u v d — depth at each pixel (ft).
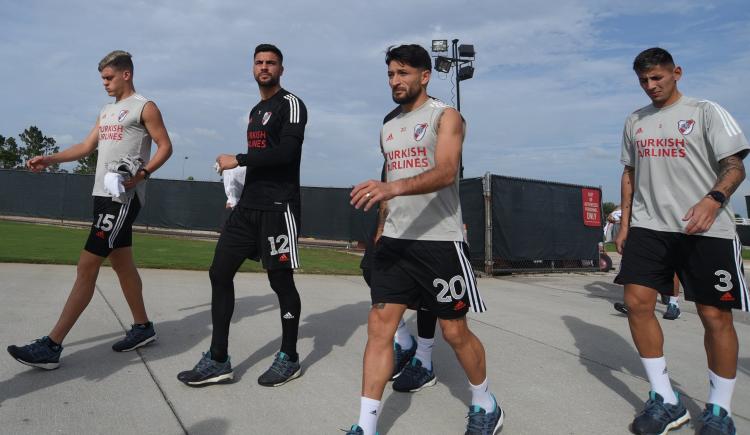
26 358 9.80
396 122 8.19
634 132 9.27
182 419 8.30
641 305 8.71
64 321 10.21
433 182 6.75
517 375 11.42
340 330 14.66
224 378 9.86
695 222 7.61
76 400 8.75
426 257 7.55
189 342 12.46
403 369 10.93
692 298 8.53
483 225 31.65
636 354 13.35
